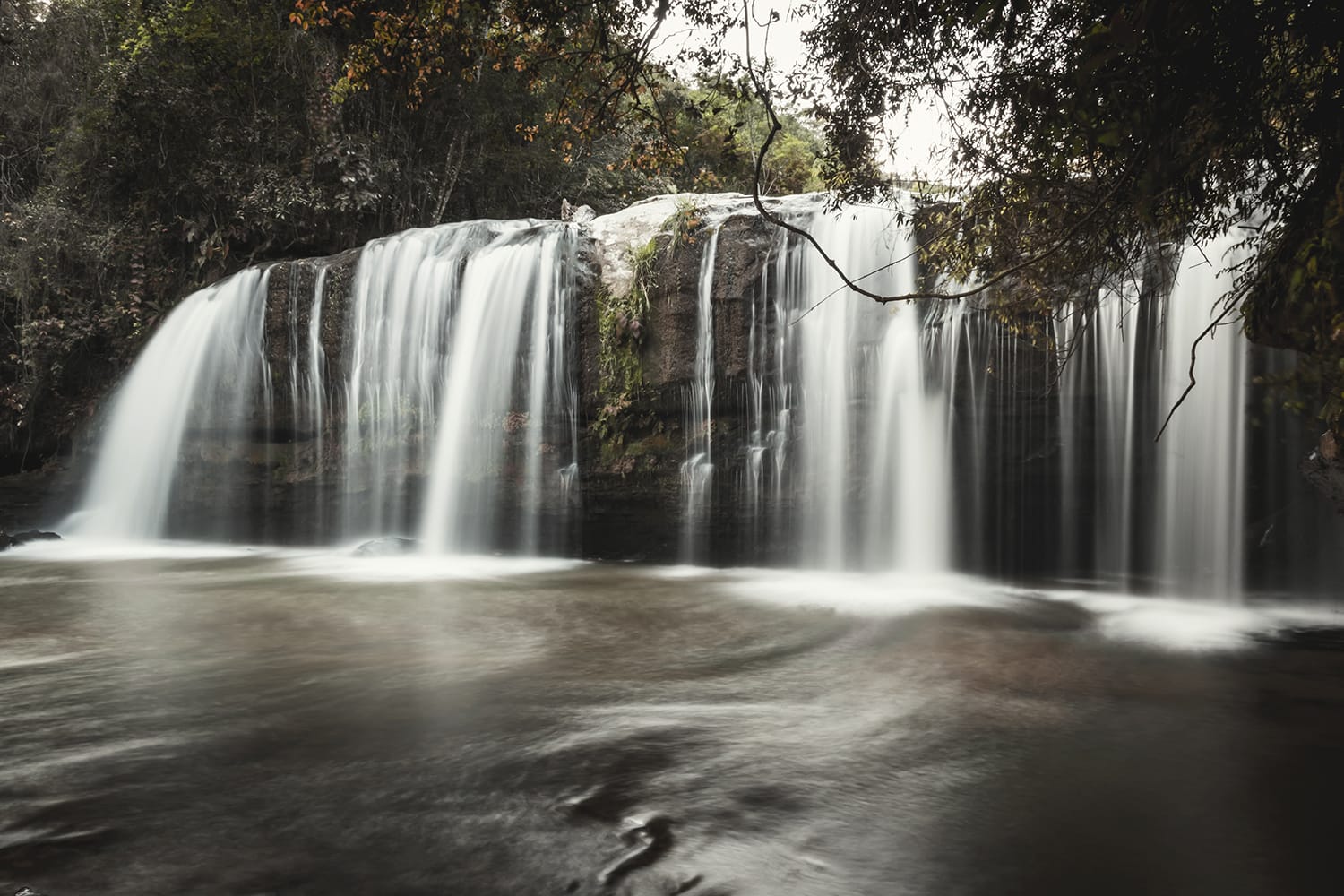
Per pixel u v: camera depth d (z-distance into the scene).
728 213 14.34
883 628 9.30
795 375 13.69
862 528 13.33
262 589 11.64
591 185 24.27
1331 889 3.74
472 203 24.31
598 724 5.93
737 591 11.66
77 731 5.74
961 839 4.21
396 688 6.81
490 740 5.59
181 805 4.56
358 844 4.12
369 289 16.36
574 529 14.93
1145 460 11.38
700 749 5.43
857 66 7.21
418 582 12.32
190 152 20.89
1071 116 4.94
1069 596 11.45
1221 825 4.36
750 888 3.73
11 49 22.05
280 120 21.14
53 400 18.92
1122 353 11.47
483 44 9.21
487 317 15.43
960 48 6.63
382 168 21.03
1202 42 4.33
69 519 17.94
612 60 8.30
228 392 17.06
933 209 9.16
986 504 12.64
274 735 5.69
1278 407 10.39
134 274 19.86
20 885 3.70
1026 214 7.57
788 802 4.63
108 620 9.50
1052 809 4.55
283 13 20.20
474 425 15.42
